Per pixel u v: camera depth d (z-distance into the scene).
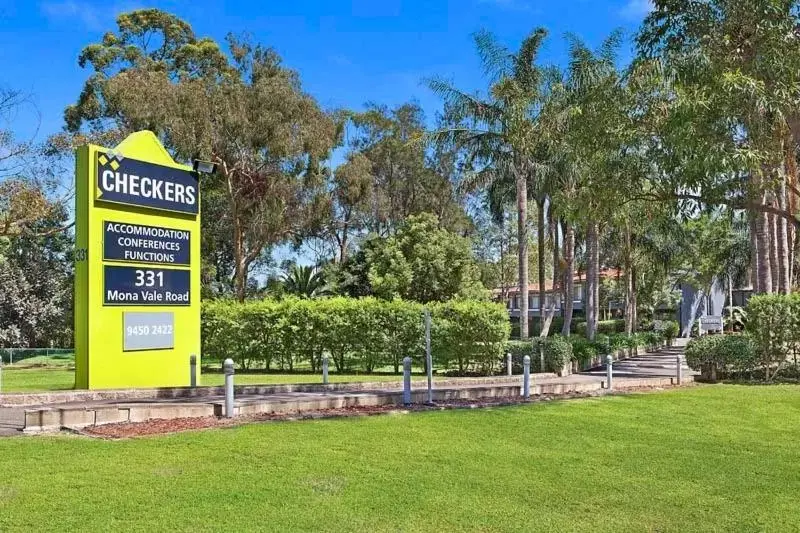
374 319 22.78
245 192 36.03
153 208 15.48
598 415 11.49
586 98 15.56
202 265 42.62
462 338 21.86
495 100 25.97
